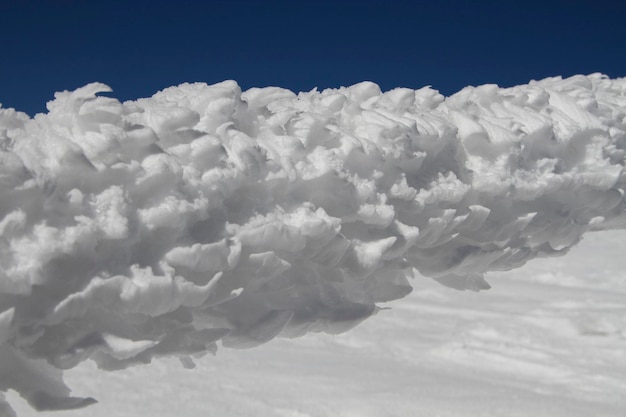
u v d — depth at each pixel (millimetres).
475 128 2469
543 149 2729
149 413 6184
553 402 6473
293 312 1892
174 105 1931
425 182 2279
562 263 11359
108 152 1615
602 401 6555
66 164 1542
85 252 1521
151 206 1647
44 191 1483
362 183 2049
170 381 6863
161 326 1640
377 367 7398
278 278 1892
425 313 9172
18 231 1463
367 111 2297
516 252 2518
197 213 1693
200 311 1763
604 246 12305
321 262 1969
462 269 2393
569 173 2713
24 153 1521
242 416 6215
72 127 1679
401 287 2234
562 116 2895
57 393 1566
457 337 8195
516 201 2576
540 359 7570
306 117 2064
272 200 1881
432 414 6164
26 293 1429
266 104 2123
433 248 2316
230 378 6984
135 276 1554
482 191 2412
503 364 7508
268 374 7105
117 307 1534
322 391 6719
